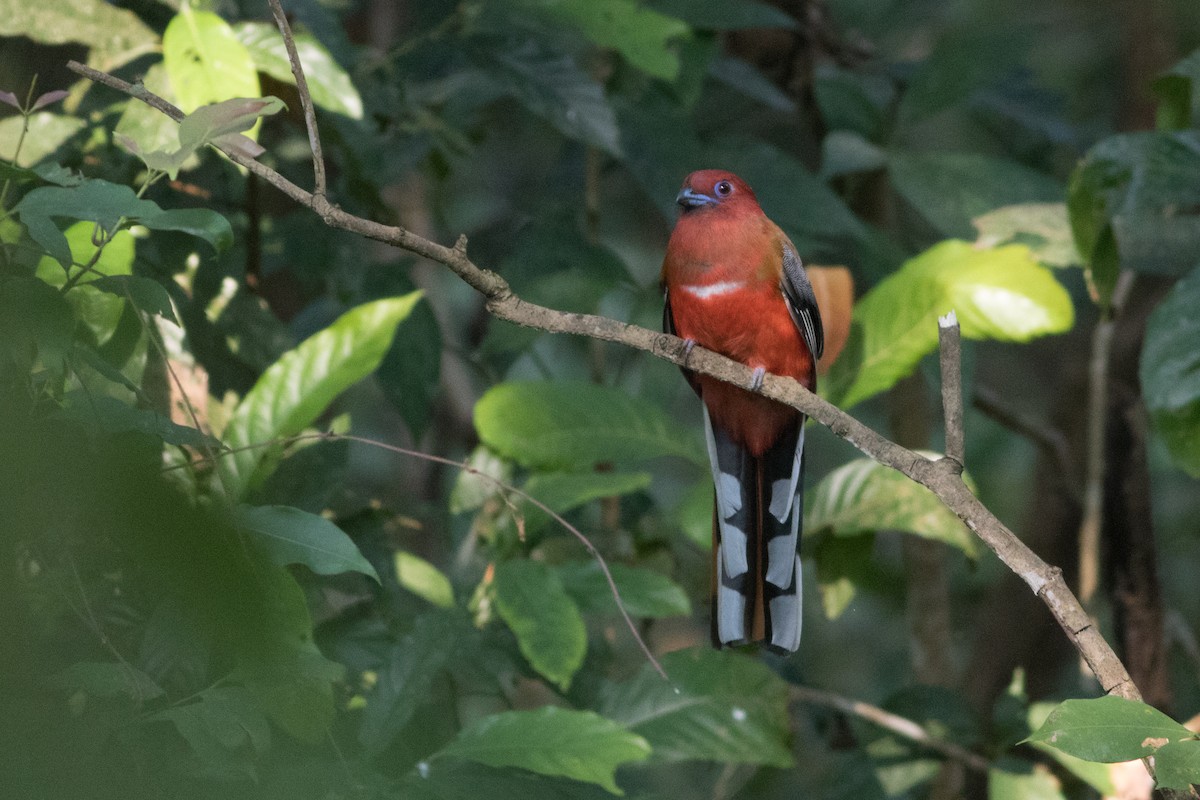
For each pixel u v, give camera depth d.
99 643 6.18
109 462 3.53
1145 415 10.88
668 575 9.80
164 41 7.18
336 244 9.66
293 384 7.36
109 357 6.29
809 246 11.10
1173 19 13.19
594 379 11.21
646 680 8.51
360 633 8.01
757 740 8.27
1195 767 4.57
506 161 14.53
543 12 9.64
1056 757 9.43
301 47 7.80
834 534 9.24
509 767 7.12
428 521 10.78
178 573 3.67
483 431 8.81
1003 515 15.18
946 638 11.52
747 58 13.00
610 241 14.95
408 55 10.28
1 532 3.34
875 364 9.02
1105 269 9.31
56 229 5.31
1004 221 9.80
